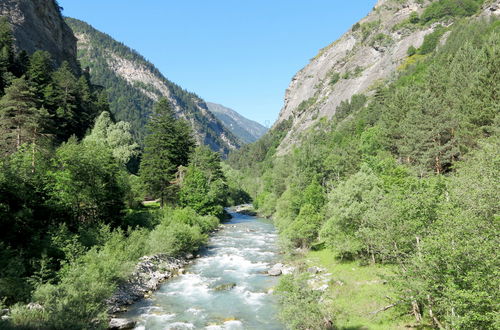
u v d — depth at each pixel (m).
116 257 26.70
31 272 21.62
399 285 14.89
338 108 143.38
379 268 25.17
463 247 11.18
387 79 134.50
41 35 100.94
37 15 102.25
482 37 88.56
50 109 68.06
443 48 107.00
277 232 53.44
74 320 15.76
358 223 27.81
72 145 36.22
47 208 29.44
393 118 55.91
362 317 18.31
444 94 51.38
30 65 73.94
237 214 83.62
